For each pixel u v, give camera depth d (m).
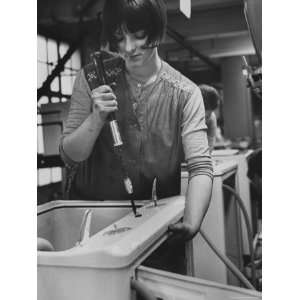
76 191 1.67
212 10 1.52
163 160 1.58
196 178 1.54
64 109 1.63
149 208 1.53
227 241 1.67
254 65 1.53
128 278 1.17
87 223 1.36
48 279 1.20
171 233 1.39
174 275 1.22
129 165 1.60
